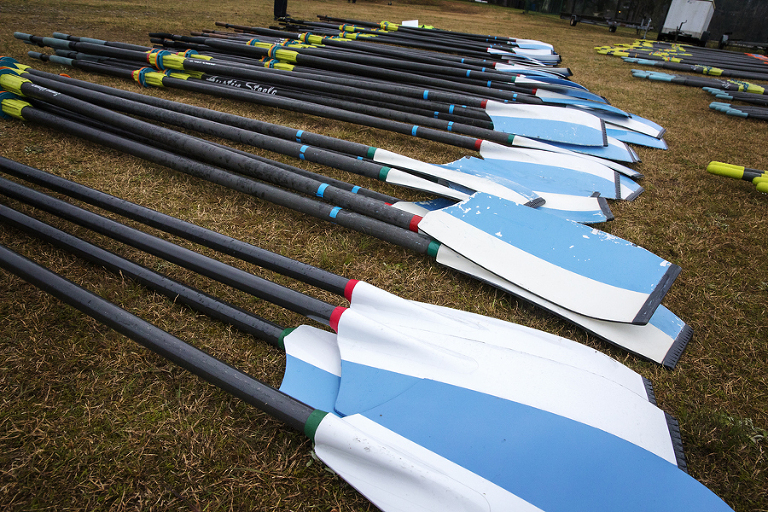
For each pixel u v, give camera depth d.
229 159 2.67
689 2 12.56
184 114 3.27
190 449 1.39
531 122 3.91
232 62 5.01
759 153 4.29
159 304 1.91
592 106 4.56
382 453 1.24
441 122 3.77
